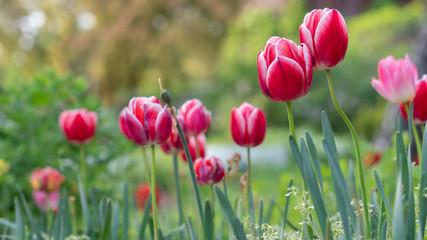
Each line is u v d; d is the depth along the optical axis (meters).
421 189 0.96
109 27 20.53
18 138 3.35
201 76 23.05
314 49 1.07
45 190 2.12
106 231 1.37
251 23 16.69
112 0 21.34
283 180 2.30
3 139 3.36
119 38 20.31
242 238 0.93
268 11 16.70
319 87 13.33
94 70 21.48
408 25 13.58
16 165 3.20
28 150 3.33
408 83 1.35
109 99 21.72
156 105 1.11
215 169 1.46
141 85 22.66
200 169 1.46
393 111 5.75
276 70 1.02
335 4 19.77
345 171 2.58
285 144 10.77
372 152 3.63
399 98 1.37
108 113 3.54
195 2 21.41
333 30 1.05
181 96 21.02
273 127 14.16
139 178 5.02
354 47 13.41
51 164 3.18
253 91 15.69
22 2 22.70
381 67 1.39
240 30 17.28
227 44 18.88
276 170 7.69
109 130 3.43
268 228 1.17
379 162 3.37
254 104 15.05
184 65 22.62
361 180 1.05
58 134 3.37
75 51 20.42
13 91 3.42
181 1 20.59
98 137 3.42
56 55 22.58
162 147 1.55
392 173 2.51
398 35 13.60
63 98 3.51
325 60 1.06
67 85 3.62
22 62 23.98
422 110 1.40
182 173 2.94
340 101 12.84
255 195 2.45
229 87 16.75
